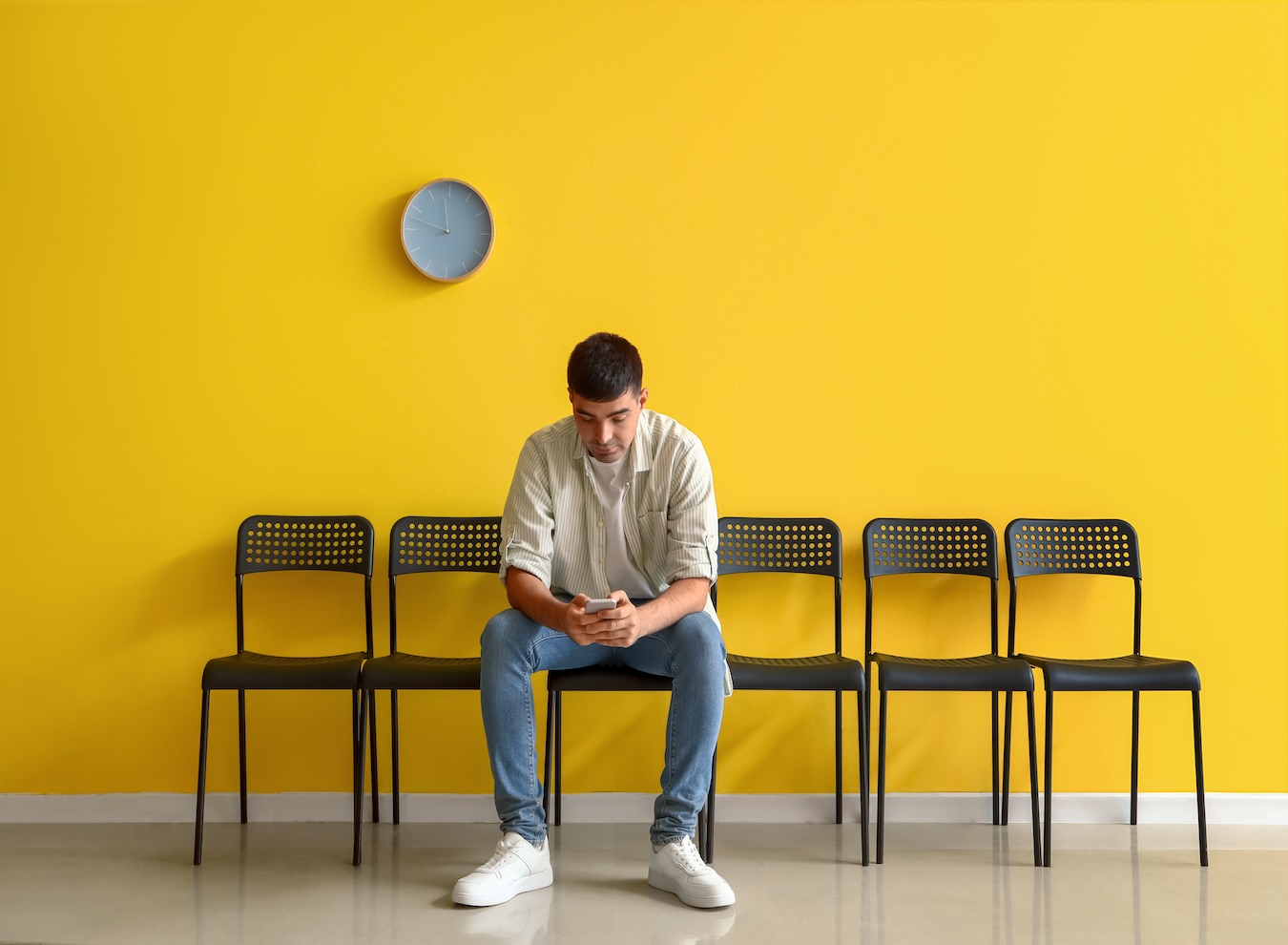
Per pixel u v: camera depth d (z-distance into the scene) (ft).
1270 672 9.12
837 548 8.84
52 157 9.20
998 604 9.11
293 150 9.22
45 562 9.12
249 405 9.19
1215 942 6.21
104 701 9.08
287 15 9.23
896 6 9.27
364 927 6.38
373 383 9.20
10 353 9.15
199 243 9.21
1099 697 9.10
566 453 7.52
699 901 6.71
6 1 9.18
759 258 9.23
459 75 9.21
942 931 6.36
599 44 9.23
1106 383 9.21
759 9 9.25
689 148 9.23
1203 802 7.78
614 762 9.07
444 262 9.14
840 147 9.24
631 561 7.62
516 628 7.12
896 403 9.21
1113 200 9.24
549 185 9.21
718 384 9.21
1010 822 9.02
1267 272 9.21
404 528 8.84
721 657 7.07
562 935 6.23
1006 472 9.21
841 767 8.88
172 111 9.22
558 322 9.20
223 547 9.16
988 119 9.26
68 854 7.95
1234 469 9.18
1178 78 9.24
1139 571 8.85
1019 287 9.22
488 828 8.74
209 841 8.32
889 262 9.23
